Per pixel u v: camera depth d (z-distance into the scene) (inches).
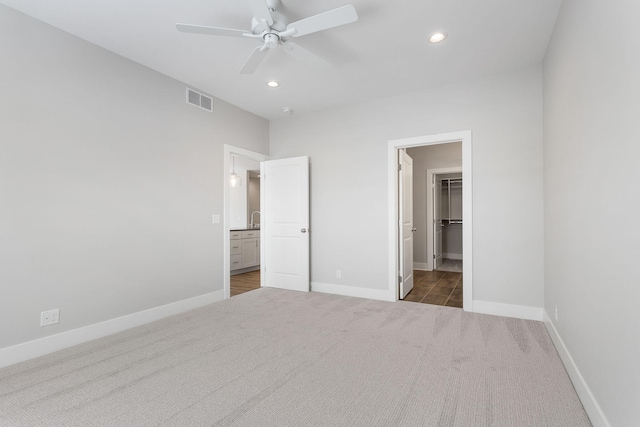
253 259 247.1
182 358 91.2
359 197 162.4
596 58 61.5
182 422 62.4
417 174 249.4
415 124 147.8
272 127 191.2
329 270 171.3
